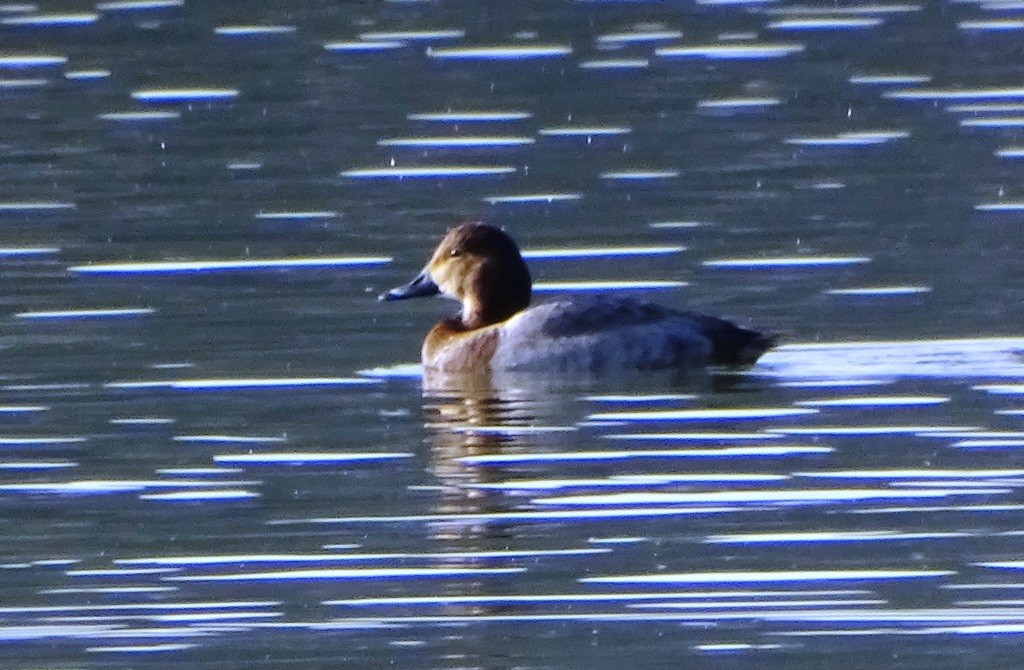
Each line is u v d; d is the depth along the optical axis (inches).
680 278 753.6
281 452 566.9
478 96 1055.0
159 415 601.9
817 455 552.7
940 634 438.9
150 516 518.9
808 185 883.4
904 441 562.6
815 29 1190.9
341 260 783.1
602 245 798.5
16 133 1000.9
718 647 437.7
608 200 864.9
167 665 433.4
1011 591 459.8
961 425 574.9
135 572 483.2
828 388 617.0
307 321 706.2
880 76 1082.7
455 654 437.1
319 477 545.3
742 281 745.6
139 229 830.5
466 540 498.0
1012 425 573.0
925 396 604.4
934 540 490.0
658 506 517.3
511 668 428.5
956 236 796.6
